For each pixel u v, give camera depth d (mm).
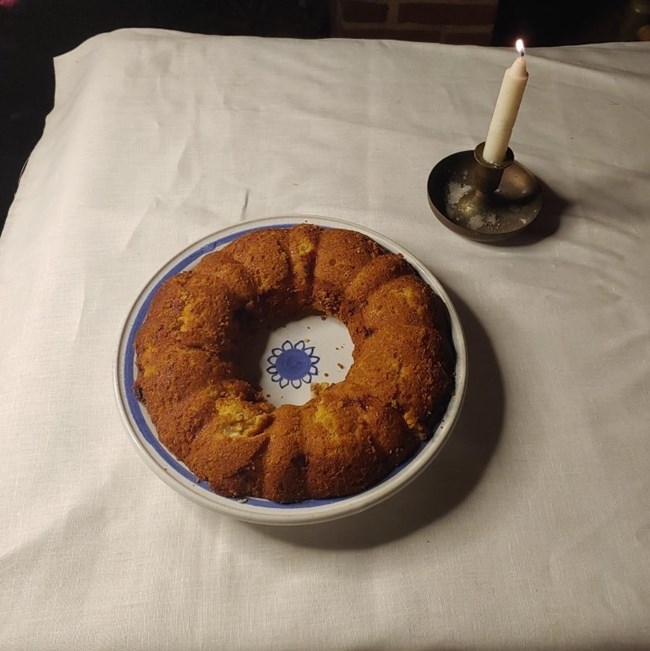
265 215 688
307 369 564
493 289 632
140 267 646
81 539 490
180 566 479
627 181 720
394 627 452
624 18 1495
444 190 696
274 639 449
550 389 570
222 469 466
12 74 1447
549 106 786
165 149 743
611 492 514
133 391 519
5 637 449
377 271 561
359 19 1289
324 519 461
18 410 553
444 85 811
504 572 475
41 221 696
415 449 492
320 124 767
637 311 621
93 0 1594
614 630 454
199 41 851
